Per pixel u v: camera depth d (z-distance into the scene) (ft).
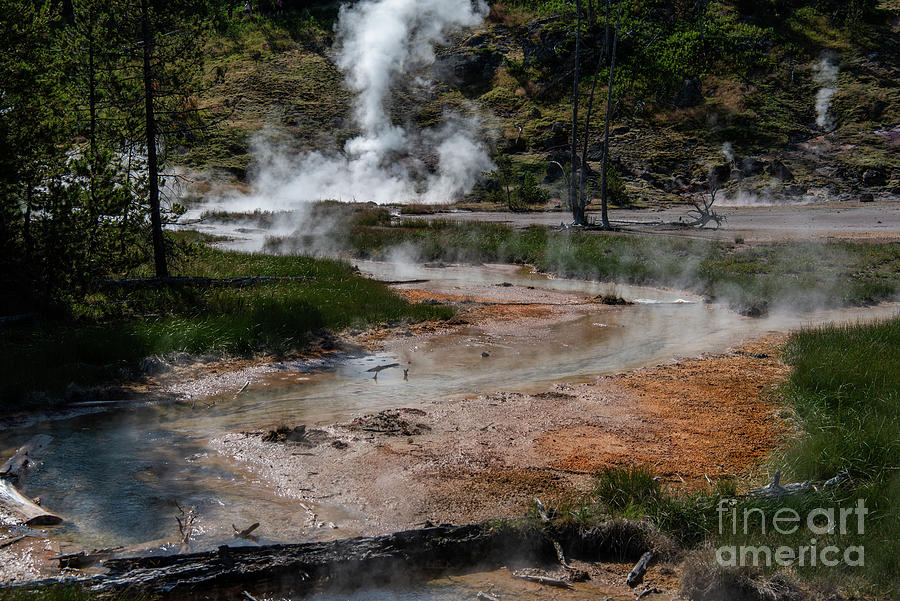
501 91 219.41
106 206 45.80
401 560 18.28
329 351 40.73
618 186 156.87
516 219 132.98
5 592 15.83
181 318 42.98
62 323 40.78
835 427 26.30
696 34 217.56
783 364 39.11
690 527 19.79
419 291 62.28
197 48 52.42
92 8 51.11
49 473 23.34
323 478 23.53
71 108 51.47
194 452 25.61
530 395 33.04
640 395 33.35
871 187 159.43
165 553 18.19
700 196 162.71
